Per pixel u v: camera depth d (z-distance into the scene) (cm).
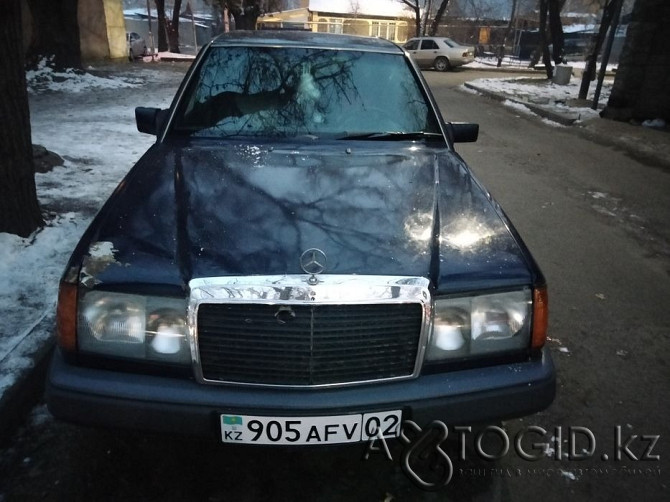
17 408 218
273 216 198
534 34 3453
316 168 242
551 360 190
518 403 180
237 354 167
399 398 171
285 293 163
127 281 169
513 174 658
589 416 241
